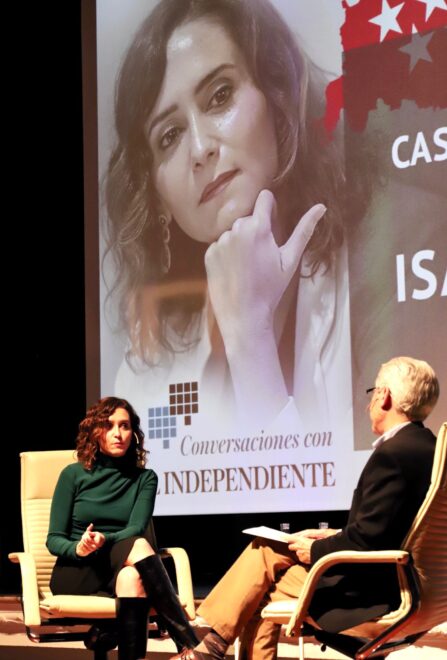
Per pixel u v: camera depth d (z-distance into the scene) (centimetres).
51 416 623
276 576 329
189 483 539
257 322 527
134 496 396
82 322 621
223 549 545
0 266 641
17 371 633
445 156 482
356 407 494
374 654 305
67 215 630
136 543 369
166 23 573
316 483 502
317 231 514
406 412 304
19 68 642
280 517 529
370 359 492
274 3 538
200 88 557
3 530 621
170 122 566
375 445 308
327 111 517
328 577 301
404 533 291
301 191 521
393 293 489
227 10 554
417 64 493
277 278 524
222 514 532
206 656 323
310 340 511
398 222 491
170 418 549
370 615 288
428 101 489
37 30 640
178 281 556
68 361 622
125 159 580
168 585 360
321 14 524
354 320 498
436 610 292
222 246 543
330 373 503
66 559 381
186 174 557
